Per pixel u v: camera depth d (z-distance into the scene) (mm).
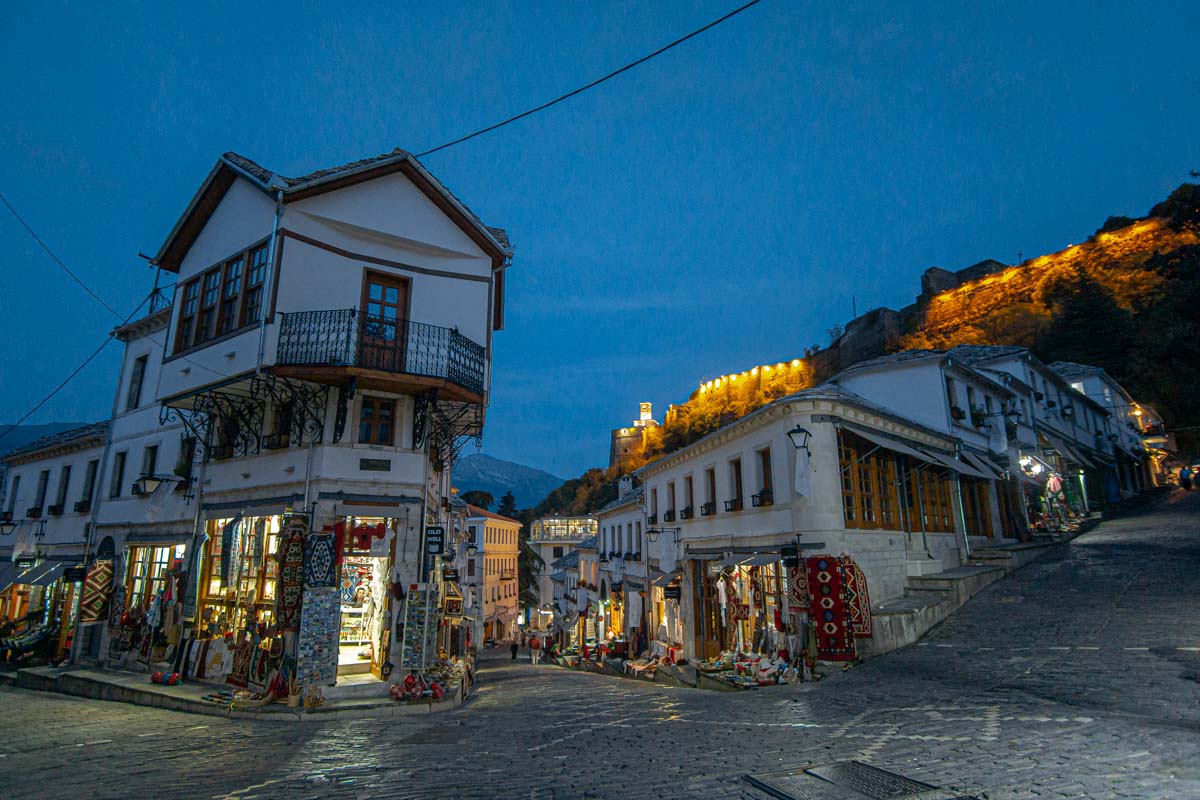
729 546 18625
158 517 16516
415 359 13102
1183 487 35219
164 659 14484
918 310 79125
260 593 12891
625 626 28969
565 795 5145
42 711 11500
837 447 15570
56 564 20438
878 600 15414
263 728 9781
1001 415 24375
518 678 20641
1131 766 4879
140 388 19531
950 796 4418
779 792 4754
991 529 22797
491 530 50562
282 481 13047
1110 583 14898
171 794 5770
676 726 8367
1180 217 32000
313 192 13219
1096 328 46375
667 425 86500
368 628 14250
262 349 12320
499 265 15953
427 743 8156
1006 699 8094
